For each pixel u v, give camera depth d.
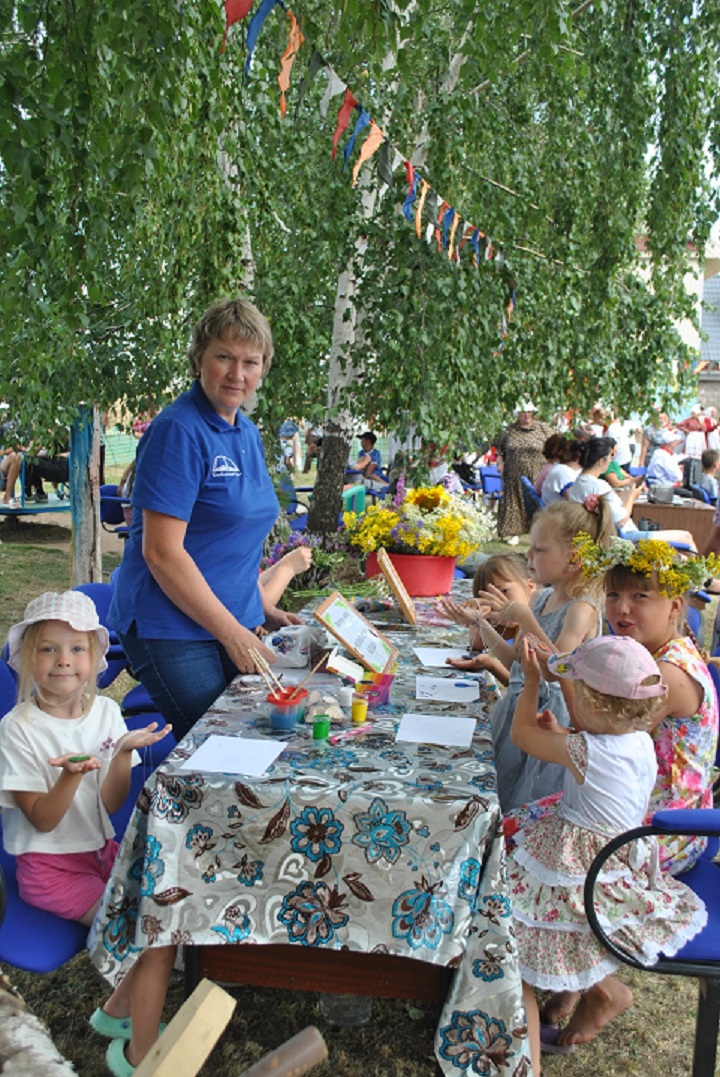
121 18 3.23
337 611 2.86
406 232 5.85
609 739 2.20
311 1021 2.68
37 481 11.77
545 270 7.33
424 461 6.15
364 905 2.01
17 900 2.25
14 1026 1.04
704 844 2.47
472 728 2.44
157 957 2.11
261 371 2.70
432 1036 2.63
